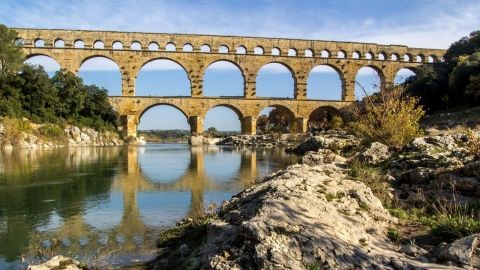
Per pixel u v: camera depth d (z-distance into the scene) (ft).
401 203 52.90
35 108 287.89
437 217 45.11
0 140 230.68
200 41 376.27
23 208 70.38
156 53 368.27
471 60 306.55
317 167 65.41
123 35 364.58
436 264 31.42
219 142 373.61
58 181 101.76
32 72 293.02
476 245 32.50
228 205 53.31
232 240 35.22
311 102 393.29
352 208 43.60
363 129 112.27
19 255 46.42
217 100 376.68
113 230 56.44
